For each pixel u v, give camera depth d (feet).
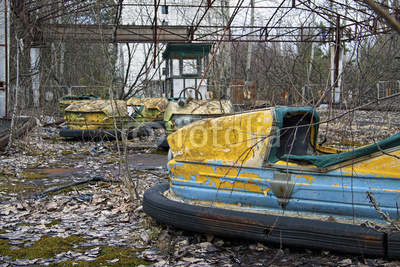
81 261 9.69
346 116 14.82
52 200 15.29
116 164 23.93
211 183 11.07
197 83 58.65
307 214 10.03
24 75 38.86
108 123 33.22
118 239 11.32
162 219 11.19
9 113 36.68
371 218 9.46
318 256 9.62
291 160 10.27
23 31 41.39
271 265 9.23
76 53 49.49
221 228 10.17
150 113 40.50
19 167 22.25
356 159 9.50
